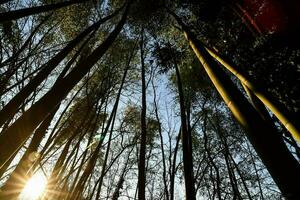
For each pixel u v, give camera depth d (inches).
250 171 340.5
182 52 253.1
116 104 207.3
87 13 261.9
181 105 138.6
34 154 125.3
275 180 49.8
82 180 197.8
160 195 371.6
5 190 92.1
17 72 249.6
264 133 55.3
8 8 257.1
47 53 264.1
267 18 145.6
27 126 62.4
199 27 203.6
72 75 80.4
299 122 69.7
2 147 56.1
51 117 139.9
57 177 211.2
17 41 251.6
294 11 133.1
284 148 52.6
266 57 144.5
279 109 75.7
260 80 145.1
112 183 351.9
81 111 279.6
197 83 261.7
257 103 114.6
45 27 266.5
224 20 183.3
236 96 68.0
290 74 134.9
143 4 208.5
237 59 168.4
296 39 133.0
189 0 200.5
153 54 253.8
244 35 168.2
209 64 89.7
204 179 350.9
